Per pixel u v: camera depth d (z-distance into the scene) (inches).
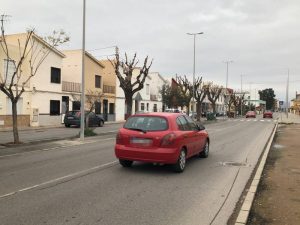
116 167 440.1
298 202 298.7
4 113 1195.9
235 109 3560.5
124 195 311.1
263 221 251.4
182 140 419.2
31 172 403.9
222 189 342.3
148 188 337.7
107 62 1937.7
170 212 267.6
